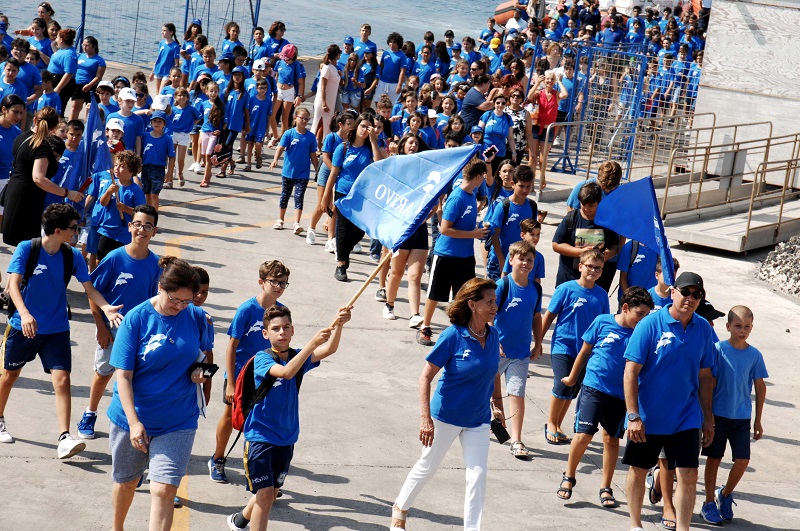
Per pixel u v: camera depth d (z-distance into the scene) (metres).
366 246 15.12
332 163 13.39
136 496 7.04
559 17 30.81
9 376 7.50
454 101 17.55
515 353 8.61
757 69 20.28
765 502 8.28
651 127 21.36
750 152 20.64
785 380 11.29
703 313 7.93
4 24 21.58
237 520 6.54
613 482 8.34
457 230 10.62
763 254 17.12
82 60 19.61
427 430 6.62
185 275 5.89
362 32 23.55
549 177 20.16
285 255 14.00
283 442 6.19
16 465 7.25
